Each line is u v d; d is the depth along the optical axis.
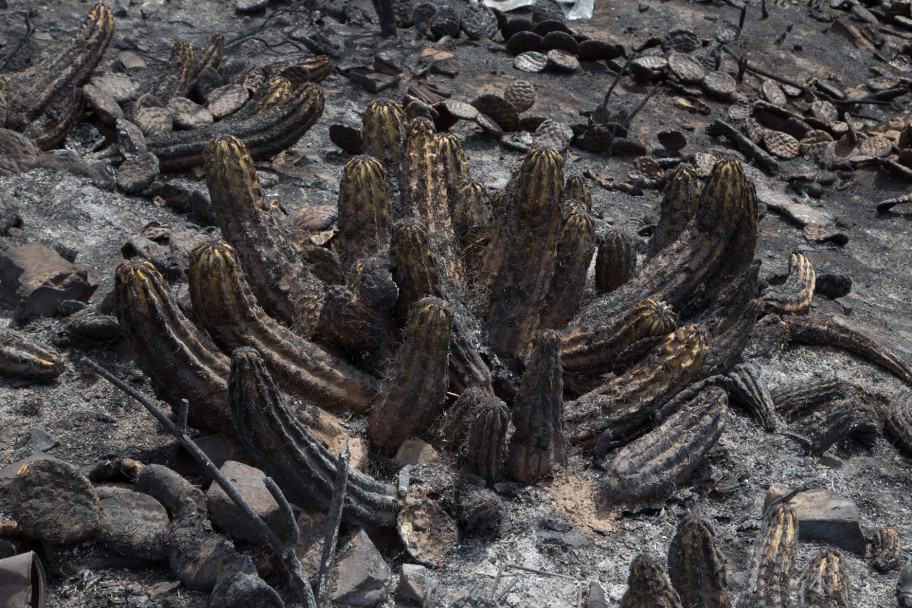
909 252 9.10
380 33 12.18
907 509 5.12
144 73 10.03
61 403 5.01
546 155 4.81
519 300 5.03
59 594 3.86
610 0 14.70
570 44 12.20
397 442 4.59
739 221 5.49
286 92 8.32
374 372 4.91
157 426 4.90
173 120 8.37
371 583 3.90
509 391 4.98
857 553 4.65
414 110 9.38
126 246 6.27
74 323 5.41
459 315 5.01
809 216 9.30
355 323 4.64
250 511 3.58
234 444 4.43
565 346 5.16
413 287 4.78
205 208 7.12
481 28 12.70
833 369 6.43
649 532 4.47
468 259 5.56
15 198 6.91
